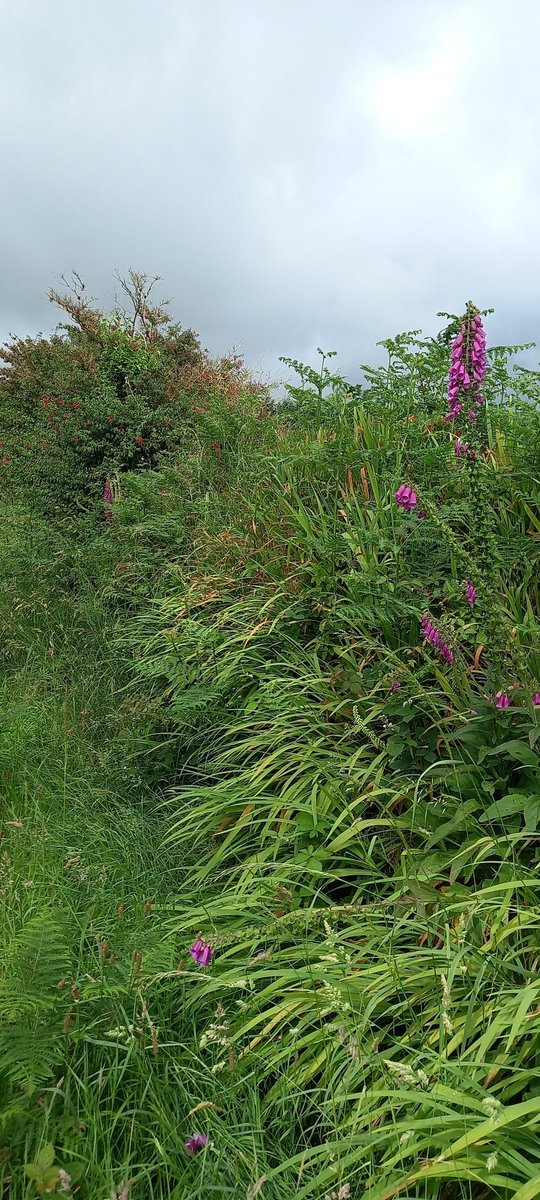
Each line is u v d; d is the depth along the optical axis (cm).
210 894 288
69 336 1198
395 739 300
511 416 460
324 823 282
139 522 627
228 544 510
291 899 241
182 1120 188
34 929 215
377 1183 159
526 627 284
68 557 634
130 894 286
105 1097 196
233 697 395
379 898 253
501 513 415
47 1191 146
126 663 492
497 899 219
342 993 208
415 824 264
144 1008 194
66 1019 187
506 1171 151
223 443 686
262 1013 212
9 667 527
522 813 256
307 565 425
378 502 426
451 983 185
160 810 365
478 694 309
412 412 539
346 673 345
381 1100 182
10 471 934
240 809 319
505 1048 184
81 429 855
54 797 350
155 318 1287
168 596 528
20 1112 169
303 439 585
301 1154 167
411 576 381
